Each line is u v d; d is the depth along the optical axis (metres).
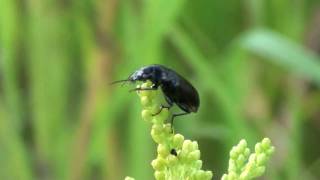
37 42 0.23
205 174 0.11
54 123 0.23
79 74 0.23
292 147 0.23
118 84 0.22
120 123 0.22
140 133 0.22
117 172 0.22
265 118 0.24
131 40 0.22
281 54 0.22
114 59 0.22
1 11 0.23
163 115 0.11
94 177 0.23
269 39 0.22
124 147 0.22
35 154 0.23
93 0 0.22
